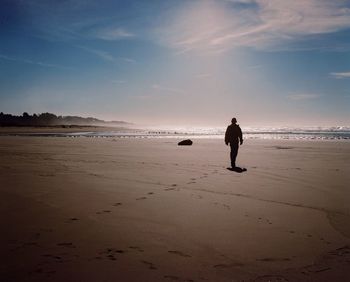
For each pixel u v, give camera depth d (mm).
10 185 9148
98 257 4367
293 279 3852
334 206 7117
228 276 3900
